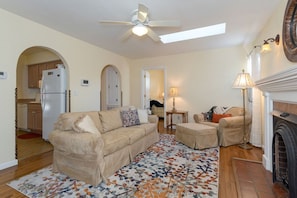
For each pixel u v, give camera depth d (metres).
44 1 2.21
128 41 3.84
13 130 2.55
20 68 5.16
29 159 2.76
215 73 4.48
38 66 5.05
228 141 3.40
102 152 2.01
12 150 2.53
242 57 4.16
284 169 1.85
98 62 4.26
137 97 5.67
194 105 4.77
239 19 2.69
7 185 1.97
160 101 7.92
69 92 3.50
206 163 2.56
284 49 1.89
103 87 5.66
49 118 3.73
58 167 2.25
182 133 3.54
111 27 3.05
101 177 1.99
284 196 1.74
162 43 3.99
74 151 1.99
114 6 2.33
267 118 2.38
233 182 2.04
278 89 1.92
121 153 2.41
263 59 2.88
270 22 2.60
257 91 3.37
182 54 4.91
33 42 2.82
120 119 3.29
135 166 2.46
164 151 3.09
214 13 2.51
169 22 2.29
